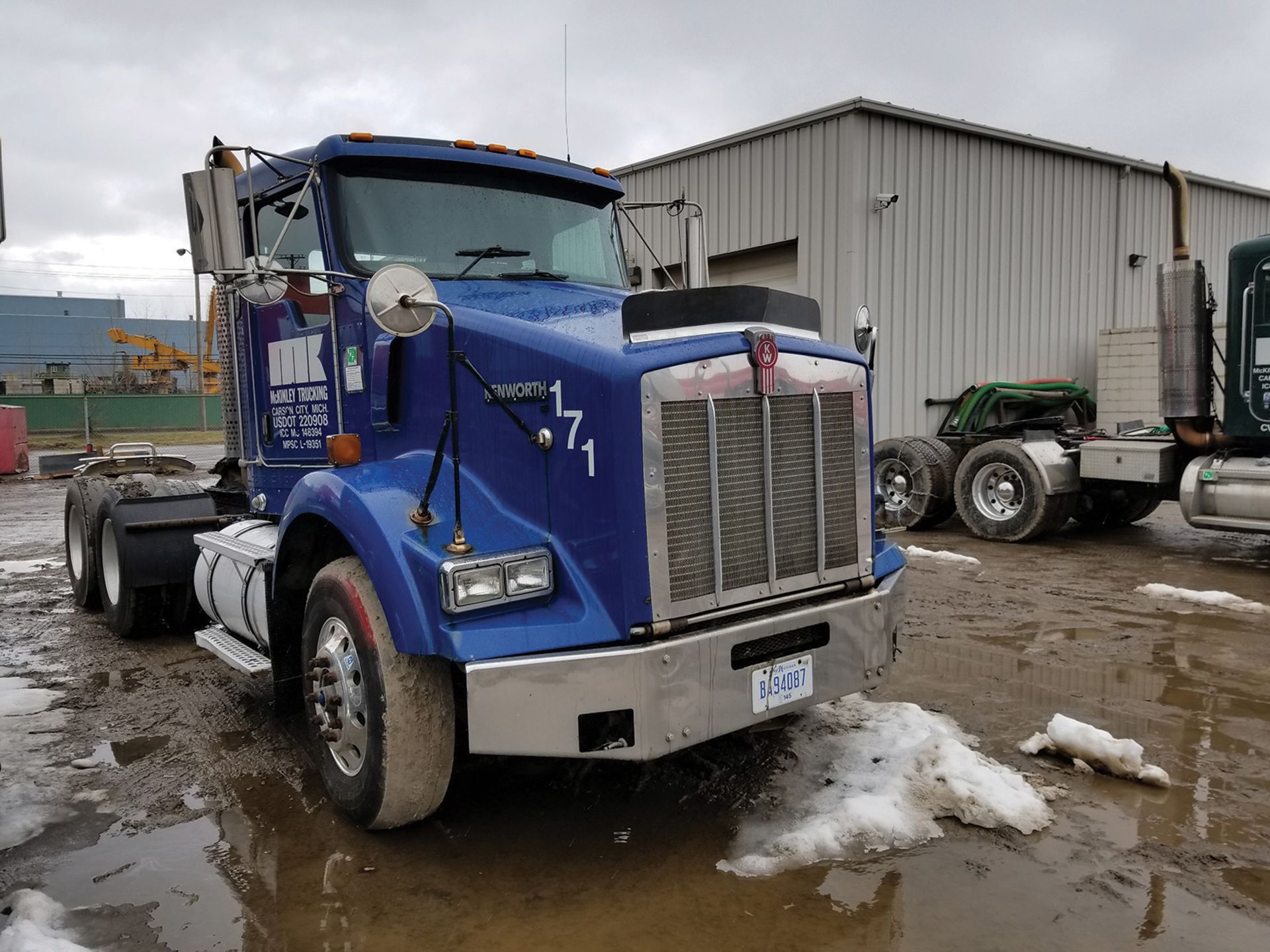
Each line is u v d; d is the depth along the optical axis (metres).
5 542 10.70
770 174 12.91
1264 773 3.67
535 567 2.95
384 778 3.04
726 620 3.06
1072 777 3.65
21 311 95.00
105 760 3.99
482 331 3.31
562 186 4.68
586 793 3.57
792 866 2.98
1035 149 13.68
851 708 4.35
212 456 25.08
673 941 2.60
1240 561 8.17
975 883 2.87
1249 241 7.38
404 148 4.09
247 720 4.49
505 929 2.68
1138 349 13.46
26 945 2.49
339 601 3.25
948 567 7.91
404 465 3.44
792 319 3.45
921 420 12.88
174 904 2.84
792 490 3.25
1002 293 13.56
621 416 2.83
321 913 2.78
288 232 4.33
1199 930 2.60
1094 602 6.60
